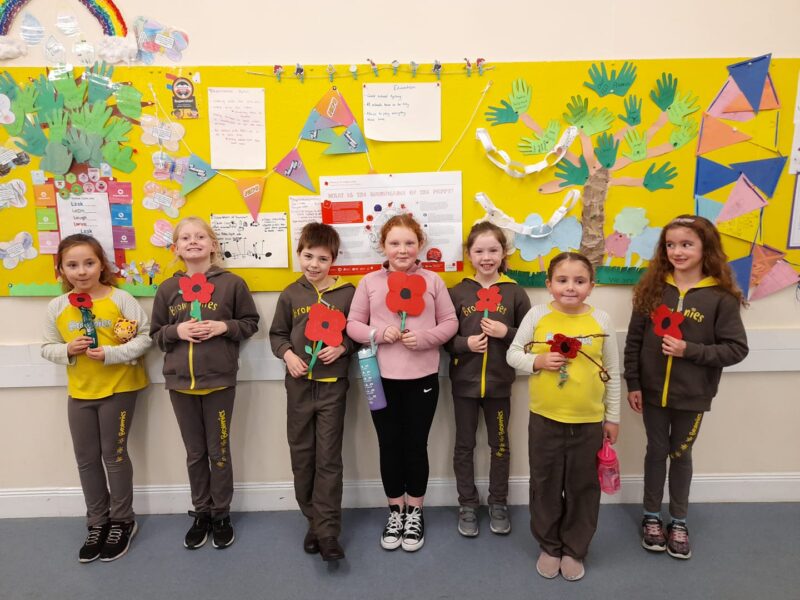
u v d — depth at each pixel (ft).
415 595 5.11
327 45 5.80
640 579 5.28
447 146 5.95
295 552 5.78
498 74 5.84
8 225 5.96
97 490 5.93
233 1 5.72
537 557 5.63
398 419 5.77
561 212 5.90
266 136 5.90
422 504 6.04
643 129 5.93
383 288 5.72
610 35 5.82
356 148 5.92
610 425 5.26
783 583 5.18
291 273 6.15
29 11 5.67
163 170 5.91
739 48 5.84
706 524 6.15
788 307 6.28
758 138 5.96
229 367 5.78
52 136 5.82
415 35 5.80
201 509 5.98
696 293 5.37
